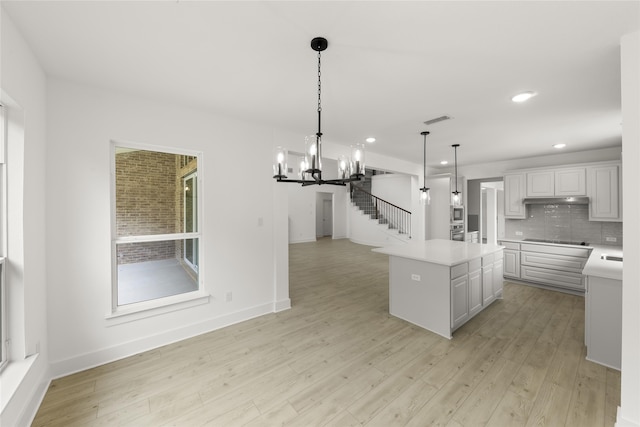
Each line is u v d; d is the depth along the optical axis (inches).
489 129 141.5
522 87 94.3
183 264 119.2
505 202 212.4
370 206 425.7
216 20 61.2
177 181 117.1
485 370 93.4
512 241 198.4
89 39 68.4
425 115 122.0
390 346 109.7
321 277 215.8
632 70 63.9
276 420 71.6
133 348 102.7
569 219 191.9
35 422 70.4
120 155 104.3
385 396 80.7
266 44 70.5
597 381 87.0
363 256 306.0
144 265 110.8
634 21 59.9
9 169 68.9
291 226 419.2
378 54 74.8
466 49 72.2
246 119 129.3
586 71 83.1
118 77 88.2
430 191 263.7
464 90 97.3
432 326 122.8
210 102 109.1
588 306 99.7
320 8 57.1
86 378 88.3
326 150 167.6
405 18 60.1
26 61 69.7
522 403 77.5
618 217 163.0
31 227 74.8
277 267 144.9
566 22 60.9
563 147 178.9
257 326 127.2
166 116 109.7
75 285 91.9
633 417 63.7
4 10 57.4
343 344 111.2
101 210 96.3
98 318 96.3
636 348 63.4
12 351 70.7
